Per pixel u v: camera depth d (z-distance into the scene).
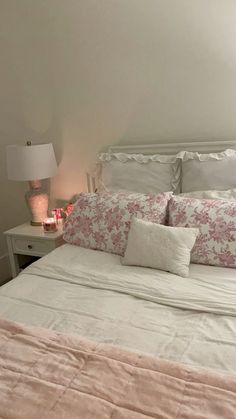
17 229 2.61
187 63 2.19
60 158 2.78
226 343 1.19
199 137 2.29
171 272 1.67
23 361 1.09
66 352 1.12
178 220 1.85
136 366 1.05
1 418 0.90
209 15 2.06
